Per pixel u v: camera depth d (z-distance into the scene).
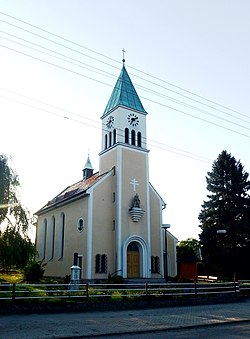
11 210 23.02
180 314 16.45
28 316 14.72
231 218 34.62
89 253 29.20
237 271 33.06
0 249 22.25
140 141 34.28
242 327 13.63
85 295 17.56
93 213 30.47
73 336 11.30
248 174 36.75
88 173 46.78
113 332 12.06
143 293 19.84
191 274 29.92
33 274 26.98
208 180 37.44
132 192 32.03
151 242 32.72
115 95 35.66
